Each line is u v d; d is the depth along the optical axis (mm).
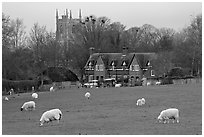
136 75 119125
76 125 35531
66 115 43156
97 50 135875
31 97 69188
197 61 104750
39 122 38531
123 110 46406
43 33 104125
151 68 117062
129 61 121688
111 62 124625
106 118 39750
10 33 86938
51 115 36938
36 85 93562
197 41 105250
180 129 31969
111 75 123750
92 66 127250
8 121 40188
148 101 55562
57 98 66062
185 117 38969
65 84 108062
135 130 32094
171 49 133250
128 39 148375
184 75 104625
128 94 67812
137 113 43094
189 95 61312
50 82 102438
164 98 58500
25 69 94125
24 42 99625
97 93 72750
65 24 187500
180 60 108438
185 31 126125
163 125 34312
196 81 97500
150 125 34500
